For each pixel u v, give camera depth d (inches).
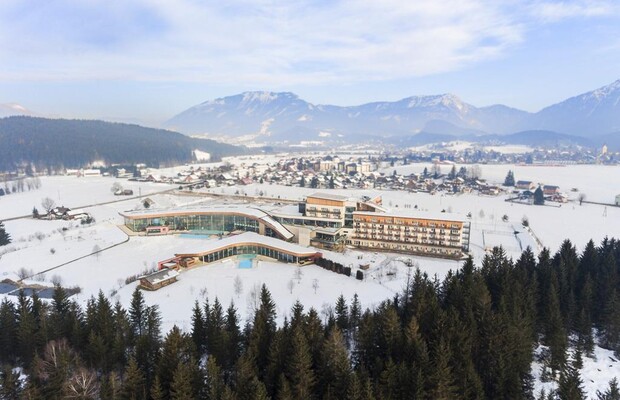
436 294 3166.8
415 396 1972.2
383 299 3922.2
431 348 2401.6
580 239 6692.9
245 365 2177.7
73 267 4970.5
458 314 2586.1
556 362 2502.5
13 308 2997.0
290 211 6825.8
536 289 3245.6
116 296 3978.8
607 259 3730.3
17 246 5841.5
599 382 2470.5
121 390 2143.2
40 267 4955.7
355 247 5885.8
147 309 3046.3
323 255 5364.2
